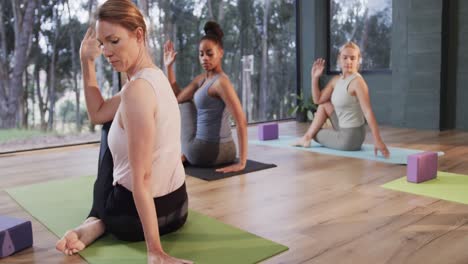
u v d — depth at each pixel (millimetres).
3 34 4832
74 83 5105
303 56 5832
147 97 1450
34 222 1917
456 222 1833
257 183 2510
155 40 4672
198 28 4969
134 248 1610
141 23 1501
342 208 2043
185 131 2930
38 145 4539
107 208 1639
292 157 3260
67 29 4996
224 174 2711
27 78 4965
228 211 2025
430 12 4652
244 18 5297
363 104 3256
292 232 1751
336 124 3570
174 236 1714
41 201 2221
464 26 4594
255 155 3352
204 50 2787
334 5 5586
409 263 1446
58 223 1889
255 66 5473
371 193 2281
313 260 1485
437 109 4707
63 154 3580
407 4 4836
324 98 3602
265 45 5539
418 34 4770
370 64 5344
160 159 1587
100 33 1447
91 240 1647
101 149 1743
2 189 2488
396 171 2770
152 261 1408
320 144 3809
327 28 5672
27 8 4863
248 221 1887
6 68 4891
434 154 2553
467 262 1444
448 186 2391
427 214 1941
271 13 5547
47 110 5035
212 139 2871
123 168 1599
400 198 2186
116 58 1474
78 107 5152
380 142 3195
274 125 4160
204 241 1659
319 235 1714
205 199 2217
